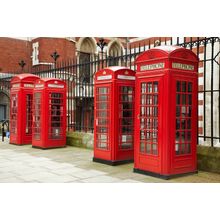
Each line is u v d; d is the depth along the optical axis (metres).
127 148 9.00
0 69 20.23
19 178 7.25
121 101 8.87
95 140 9.24
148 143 7.41
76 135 12.59
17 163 9.05
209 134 12.10
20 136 12.98
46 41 21.09
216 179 7.04
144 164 7.48
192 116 7.47
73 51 22.47
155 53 7.11
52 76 15.23
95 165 8.73
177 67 7.02
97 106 9.22
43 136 11.81
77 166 8.60
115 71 8.70
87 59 22.98
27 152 11.12
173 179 7.00
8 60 20.72
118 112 8.78
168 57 6.84
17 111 13.09
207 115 12.19
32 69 21.44
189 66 7.28
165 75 6.90
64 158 9.88
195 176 7.30
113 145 8.69
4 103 18.67
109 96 8.81
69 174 7.64
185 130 7.32
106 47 23.80
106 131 8.94
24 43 21.58
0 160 9.52
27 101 13.27
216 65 11.93
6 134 16.41
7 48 20.72
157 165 7.14
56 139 12.10
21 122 13.02
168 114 6.89
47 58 21.05
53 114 12.13
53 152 11.11
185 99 7.36
